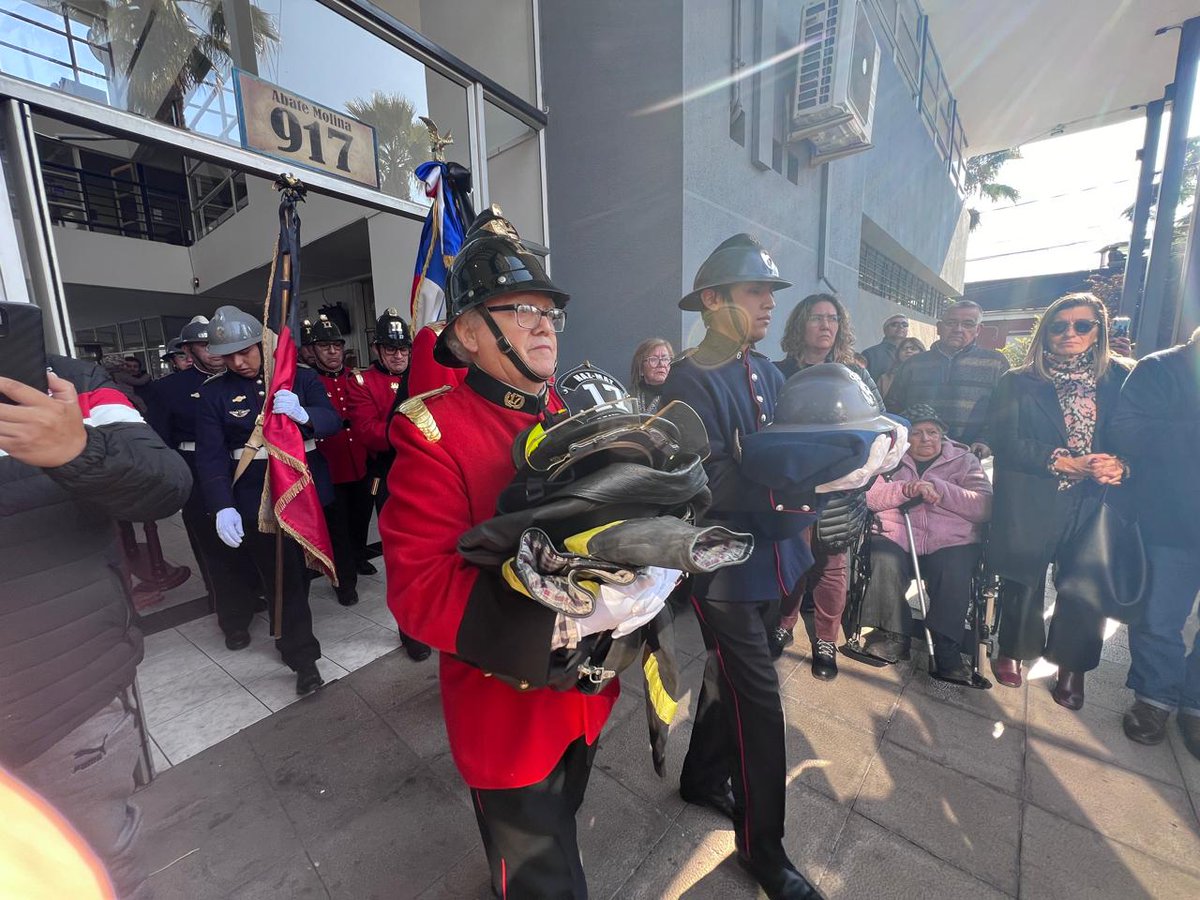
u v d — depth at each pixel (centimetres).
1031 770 186
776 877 140
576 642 74
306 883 151
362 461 376
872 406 136
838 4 477
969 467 248
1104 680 242
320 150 277
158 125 209
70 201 968
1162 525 197
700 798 172
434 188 231
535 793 98
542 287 93
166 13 209
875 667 256
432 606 79
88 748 108
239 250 862
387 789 186
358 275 952
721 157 434
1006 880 146
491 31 461
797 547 150
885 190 866
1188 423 189
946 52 884
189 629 312
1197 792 175
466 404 99
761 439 132
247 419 250
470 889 149
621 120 410
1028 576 220
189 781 191
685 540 61
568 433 75
